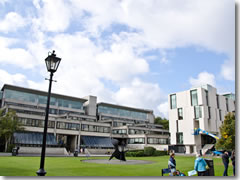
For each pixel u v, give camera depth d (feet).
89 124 206.80
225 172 48.34
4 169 54.75
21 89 229.86
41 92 242.37
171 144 203.82
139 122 326.24
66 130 188.65
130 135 237.04
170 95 215.51
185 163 92.22
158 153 161.58
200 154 37.68
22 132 161.17
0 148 152.87
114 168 63.21
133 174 51.26
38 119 173.17
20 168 58.18
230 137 106.22
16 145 148.46
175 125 203.62
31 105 232.12
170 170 37.55
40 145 160.56
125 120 312.50
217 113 199.41
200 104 187.42
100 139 208.33
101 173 52.11
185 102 199.72
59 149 160.25
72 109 265.34
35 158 99.09
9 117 146.72
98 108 298.35
